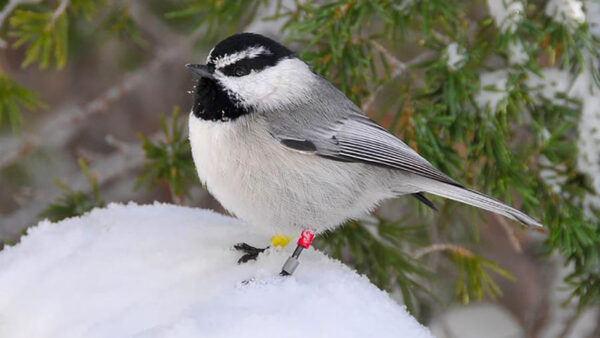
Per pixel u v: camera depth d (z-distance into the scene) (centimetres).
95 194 290
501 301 301
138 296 281
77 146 304
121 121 305
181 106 305
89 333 279
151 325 279
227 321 278
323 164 284
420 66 288
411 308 288
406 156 285
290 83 284
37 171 302
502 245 301
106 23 293
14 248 284
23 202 299
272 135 284
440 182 285
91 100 304
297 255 283
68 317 280
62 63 290
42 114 303
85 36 298
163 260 283
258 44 284
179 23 300
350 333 279
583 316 293
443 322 296
